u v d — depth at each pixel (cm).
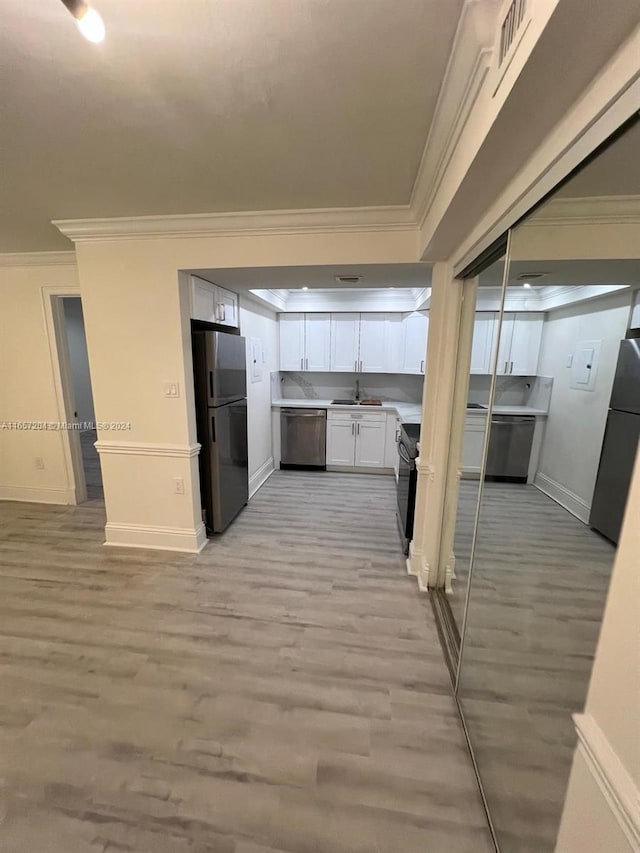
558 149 90
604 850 65
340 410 489
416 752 148
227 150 157
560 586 125
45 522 344
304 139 149
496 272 175
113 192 198
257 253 243
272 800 132
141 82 118
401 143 150
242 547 303
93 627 213
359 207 215
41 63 110
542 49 67
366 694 173
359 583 256
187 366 274
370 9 93
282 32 100
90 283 263
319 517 361
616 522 99
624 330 100
